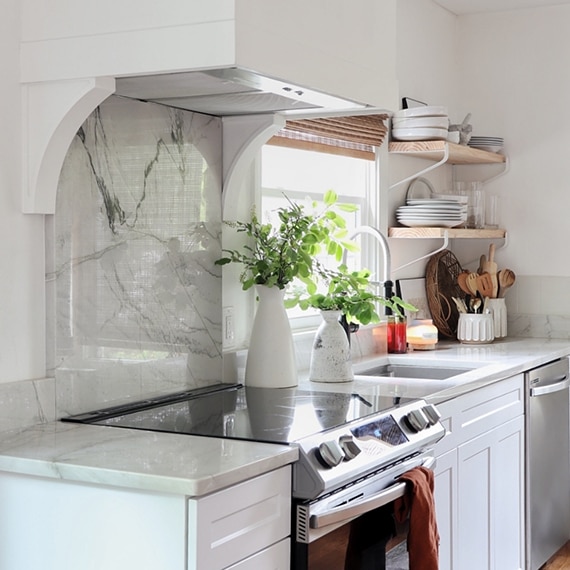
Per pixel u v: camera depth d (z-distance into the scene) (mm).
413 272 4598
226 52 2115
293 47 2359
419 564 2535
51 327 2406
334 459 2203
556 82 4816
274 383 3033
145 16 2184
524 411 3922
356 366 3693
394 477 2543
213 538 1895
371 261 4234
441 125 4250
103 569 1962
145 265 2750
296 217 3156
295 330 3695
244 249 3229
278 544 2104
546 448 4152
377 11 2840
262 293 3068
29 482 2041
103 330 2582
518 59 4898
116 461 1981
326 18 2537
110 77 2256
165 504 1884
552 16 4812
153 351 2785
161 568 1898
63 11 2254
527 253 4902
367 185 4223
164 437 2230
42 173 2307
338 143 3840
